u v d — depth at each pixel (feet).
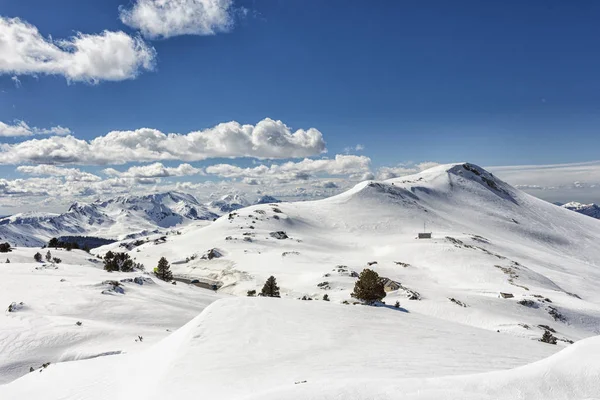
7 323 109.09
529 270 345.92
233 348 57.57
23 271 184.85
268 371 46.32
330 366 48.06
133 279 185.68
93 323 115.44
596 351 26.50
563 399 23.26
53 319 115.65
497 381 25.61
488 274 312.71
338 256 414.21
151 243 568.00
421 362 51.29
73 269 202.39
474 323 182.19
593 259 589.73
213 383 43.01
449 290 254.06
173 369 49.14
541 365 26.76
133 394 48.42
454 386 25.59
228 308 81.15
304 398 24.98
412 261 384.88
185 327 75.25
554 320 208.23
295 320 76.28
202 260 424.46
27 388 66.54
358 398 24.56
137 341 101.76
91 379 63.98
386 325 82.12
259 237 504.43
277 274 329.72
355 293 139.95
